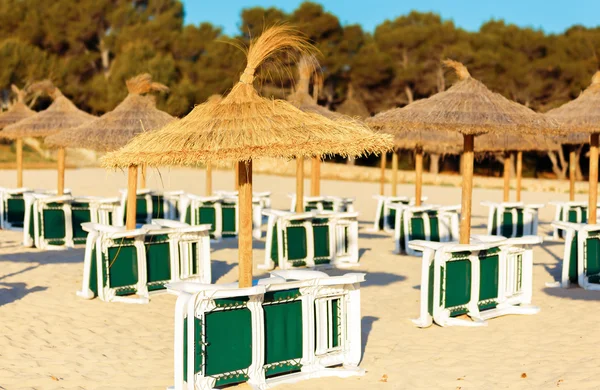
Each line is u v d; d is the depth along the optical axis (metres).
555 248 13.98
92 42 44.97
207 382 5.47
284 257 11.16
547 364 6.38
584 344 6.99
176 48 42.03
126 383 5.96
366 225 17.91
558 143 15.87
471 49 39.12
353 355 6.29
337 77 41.50
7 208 15.83
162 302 8.88
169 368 6.37
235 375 5.62
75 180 29.50
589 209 10.14
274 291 5.82
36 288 9.53
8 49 38.78
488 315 8.02
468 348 6.96
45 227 13.03
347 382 5.96
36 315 8.14
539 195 30.34
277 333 5.88
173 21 45.53
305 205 14.66
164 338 7.35
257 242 14.52
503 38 40.56
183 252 9.47
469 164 8.29
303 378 5.96
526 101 38.88
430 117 8.34
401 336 7.39
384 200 16.38
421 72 39.78
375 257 12.63
